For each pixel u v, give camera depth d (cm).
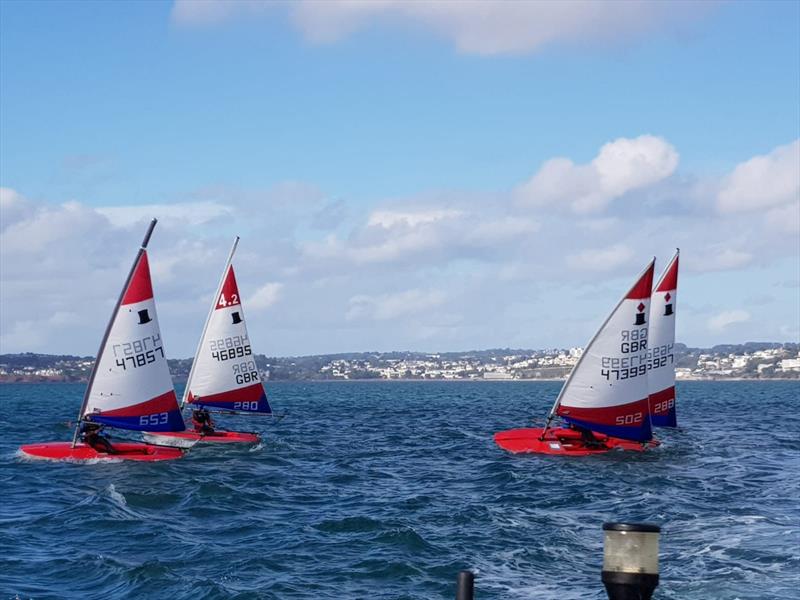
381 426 6969
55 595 1828
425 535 2406
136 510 2778
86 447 4034
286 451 4578
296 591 1850
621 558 705
